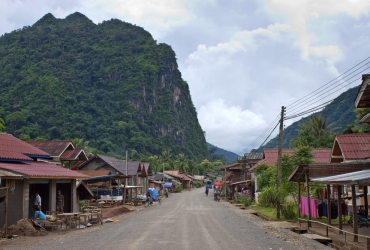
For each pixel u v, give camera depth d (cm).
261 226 2072
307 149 3020
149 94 19425
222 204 4550
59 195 2570
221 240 1516
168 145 18288
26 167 2255
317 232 1750
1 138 2583
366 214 1875
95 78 19088
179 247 1338
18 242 1573
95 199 4125
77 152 3828
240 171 6350
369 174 1414
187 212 3195
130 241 1507
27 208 2120
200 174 15988
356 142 2238
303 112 2286
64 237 1727
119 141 15075
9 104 13725
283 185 2617
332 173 1898
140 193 6172
